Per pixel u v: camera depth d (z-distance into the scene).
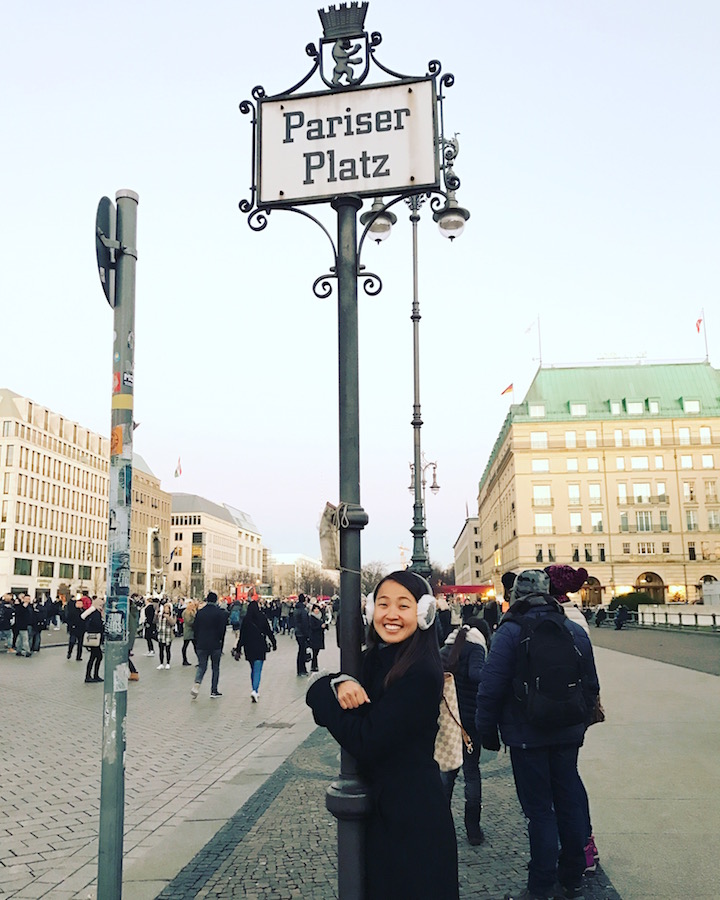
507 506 97.00
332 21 4.20
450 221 10.26
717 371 91.44
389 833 2.69
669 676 15.71
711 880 4.55
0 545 88.44
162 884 4.66
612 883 4.52
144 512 125.44
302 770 7.99
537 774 4.30
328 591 191.00
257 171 4.16
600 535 85.00
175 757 8.91
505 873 4.78
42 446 97.25
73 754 8.97
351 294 3.88
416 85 4.08
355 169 4.05
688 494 85.31
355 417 3.67
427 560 18.42
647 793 6.48
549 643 4.27
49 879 4.89
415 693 2.71
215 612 14.50
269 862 5.05
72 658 23.55
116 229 3.88
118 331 3.77
